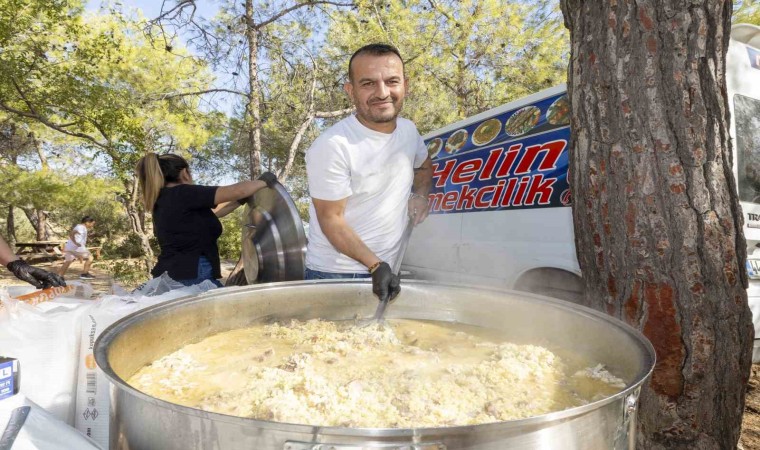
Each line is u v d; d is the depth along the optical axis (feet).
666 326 6.20
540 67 28.89
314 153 6.92
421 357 5.23
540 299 5.78
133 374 4.69
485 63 30.53
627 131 6.15
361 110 6.82
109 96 31.48
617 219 6.33
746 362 6.47
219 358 5.17
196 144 34.81
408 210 8.36
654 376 6.40
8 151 55.62
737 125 10.19
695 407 6.30
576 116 6.73
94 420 5.95
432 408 3.92
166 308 5.26
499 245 12.51
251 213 9.80
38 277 7.14
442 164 15.31
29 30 29.73
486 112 14.20
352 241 6.59
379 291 6.07
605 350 4.92
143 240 36.73
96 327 6.04
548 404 4.20
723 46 6.05
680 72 5.88
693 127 5.90
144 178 9.71
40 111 33.35
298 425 2.78
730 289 6.12
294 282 6.46
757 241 10.23
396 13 28.63
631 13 6.04
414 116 32.12
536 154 11.87
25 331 5.72
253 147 30.76
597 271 6.70
